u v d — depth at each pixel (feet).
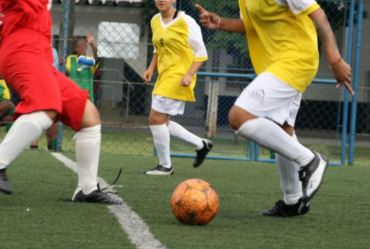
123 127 116.67
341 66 32.32
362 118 128.67
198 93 104.53
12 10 34.55
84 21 147.13
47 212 33.88
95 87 118.32
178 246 27.58
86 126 36.47
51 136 76.69
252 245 28.48
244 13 35.06
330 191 48.85
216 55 100.78
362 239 30.86
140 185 47.62
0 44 35.32
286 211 35.83
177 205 31.65
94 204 36.78
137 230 30.40
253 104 32.73
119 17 146.00
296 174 35.14
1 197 38.14
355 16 95.76
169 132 57.47
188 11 92.27
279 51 33.68
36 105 34.42
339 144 110.01
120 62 135.64
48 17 35.32
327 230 32.68
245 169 64.75
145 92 123.75
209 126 91.71
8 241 27.43
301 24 33.35
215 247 27.73
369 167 74.59
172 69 56.85
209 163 71.00
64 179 48.26
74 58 80.69
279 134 32.86
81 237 28.60
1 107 81.61
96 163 37.17
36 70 34.47
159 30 56.49
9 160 34.86
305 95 128.88
